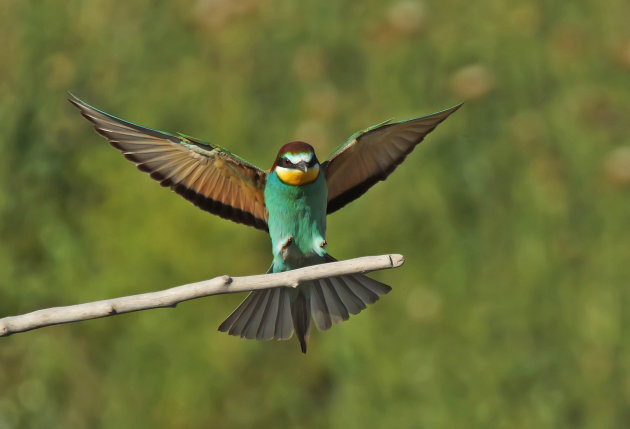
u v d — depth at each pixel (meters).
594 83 13.48
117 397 11.65
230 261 11.43
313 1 14.24
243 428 11.36
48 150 13.11
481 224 12.26
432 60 13.67
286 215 7.19
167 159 6.92
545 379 11.33
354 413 11.27
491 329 11.53
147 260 11.55
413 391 11.27
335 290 6.83
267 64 13.91
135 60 14.20
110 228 11.94
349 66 13.88
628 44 13.58
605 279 11.88
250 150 12.88
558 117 13.18
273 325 6.79
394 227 11.95
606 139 12.96
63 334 12.01
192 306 11.65
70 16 14.49
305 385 11.52
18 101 13.68
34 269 12.45
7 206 12.68
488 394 11.21
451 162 12.59
